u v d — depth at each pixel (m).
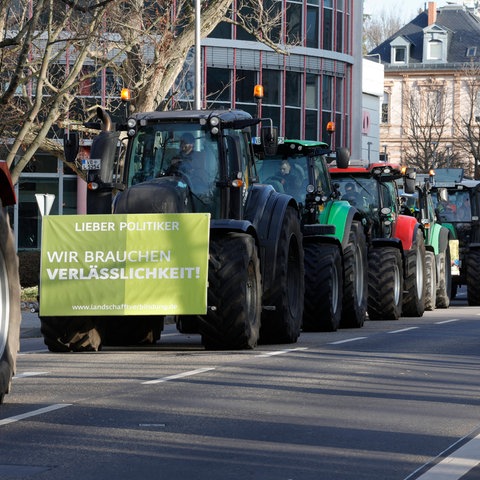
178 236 29.81
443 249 61.41
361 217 45.09
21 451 15.91
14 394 21.58
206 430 17.69
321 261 39.66
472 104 173.62
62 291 30.22
